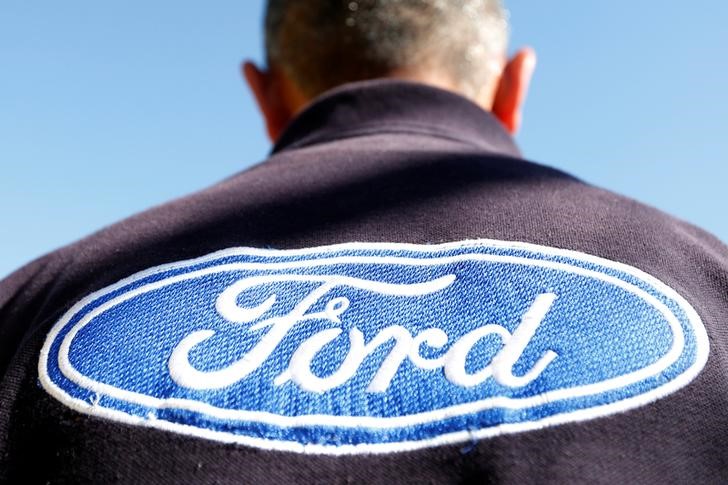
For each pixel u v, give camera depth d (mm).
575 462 584
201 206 911
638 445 594
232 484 597
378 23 1298
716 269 748
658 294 692
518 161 980
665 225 812
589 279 705
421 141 1064
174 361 663
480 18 1375
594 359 635
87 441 635
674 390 622
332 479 593
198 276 749
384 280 721
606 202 846
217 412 626
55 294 818
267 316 695
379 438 605
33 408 674
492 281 705
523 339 651
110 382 658
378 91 1141
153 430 627
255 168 1043
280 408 625
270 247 778
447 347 652
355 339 666
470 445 596
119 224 926
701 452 598
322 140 1114
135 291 744
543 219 783
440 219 794
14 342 804
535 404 609
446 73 1324
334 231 792
